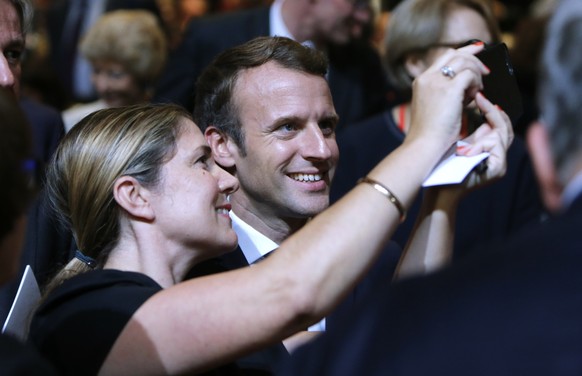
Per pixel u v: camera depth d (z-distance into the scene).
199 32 4.37
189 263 2.06
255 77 2.47
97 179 2.01
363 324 1.30
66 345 1.86
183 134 2.06
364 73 4.35
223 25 4.35
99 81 4.38
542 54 1.35
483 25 3.39
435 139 1.93
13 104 1.45
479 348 1.21
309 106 2.45
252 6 6.66
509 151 3.43
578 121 1.30
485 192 3.37
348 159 3.49
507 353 1.19
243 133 2.48
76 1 6.00
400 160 1.90
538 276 1.23
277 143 2.45
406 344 1.24
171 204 2.01
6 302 2.37
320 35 4.22
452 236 2.29
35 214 2.45
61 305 1.93
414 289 1.29
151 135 2.03
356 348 1.28
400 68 3.49
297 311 1.80
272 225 2.52
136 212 2.00
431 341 1.23
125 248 2.03
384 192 1.87
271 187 2.47
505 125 2.15
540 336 1.19
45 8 6.39
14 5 2.42
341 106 4.28
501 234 3.36
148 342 1.82
